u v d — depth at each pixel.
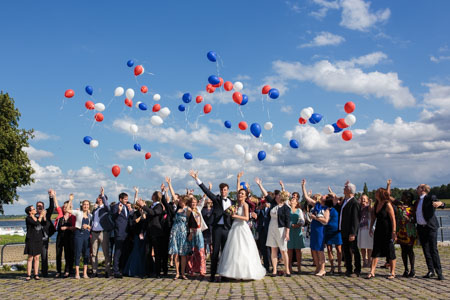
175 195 10.20
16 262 13.25
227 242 8.82
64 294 7.45
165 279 9.33
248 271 8.49
